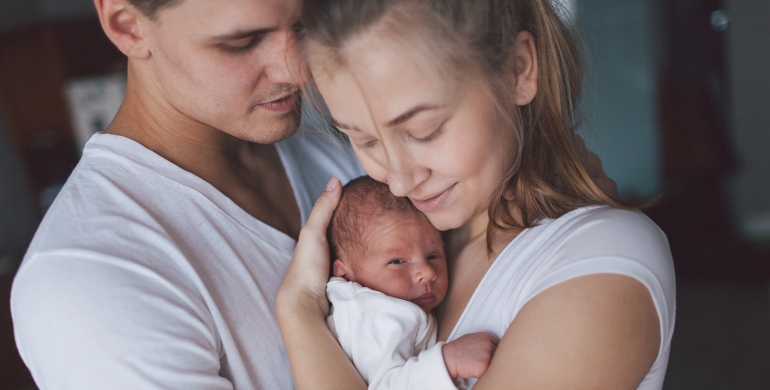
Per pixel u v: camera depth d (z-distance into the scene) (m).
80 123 4.68
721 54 4.06
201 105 0.97
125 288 0.78
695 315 3.30
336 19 0.79
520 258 0.88
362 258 1.18
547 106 0.94
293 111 1.04
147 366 0.76
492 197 0.93
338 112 0.86
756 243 3.97
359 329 1.03
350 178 1.43
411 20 0.76
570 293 0.73
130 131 1.01
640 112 4.46
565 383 0.70
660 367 0.82
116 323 0.75
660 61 4.18
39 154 4.74
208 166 1.09
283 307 1.01
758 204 4.49
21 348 0.81
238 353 0.93
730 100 4.25
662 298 0.74
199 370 0.82
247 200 1.15
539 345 0.72
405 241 1.15
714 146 4.11
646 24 4.29
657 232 0.83
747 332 3.04
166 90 0.97
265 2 0.86
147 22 0.89
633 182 4.58
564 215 0.89
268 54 0.93
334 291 1.10
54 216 0.85
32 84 4.55
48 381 0.76
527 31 0.89
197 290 0.89
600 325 0.70
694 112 4.11
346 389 0.90
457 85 0.79
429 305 1.15
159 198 0.95
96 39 4.62
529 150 0.94
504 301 0.87
